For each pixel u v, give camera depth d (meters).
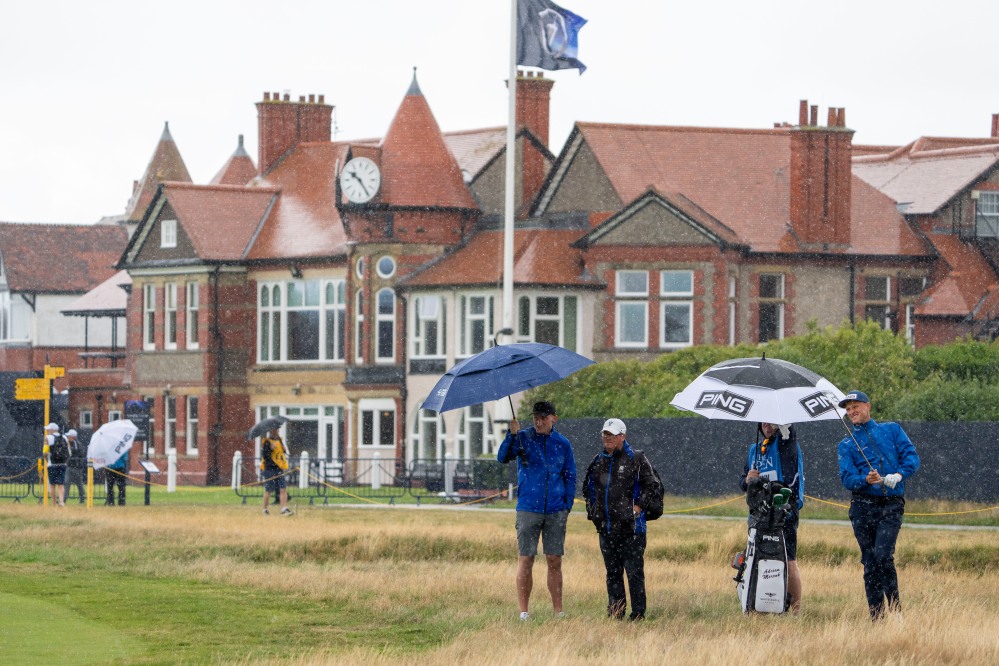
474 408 118.06
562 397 98.69
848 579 47.88
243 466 129.62
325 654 32.34
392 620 38.84
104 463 82.62
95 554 55.12
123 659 32.41
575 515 76.56
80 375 146.88
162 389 132.88
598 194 121.31
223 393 130.25
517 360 36.97
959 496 78.56
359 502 92.06
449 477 91.94
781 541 37.47
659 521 69.88
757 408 36.22
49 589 45.75
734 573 49.50
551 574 38.25
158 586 46.38
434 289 119.50
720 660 29.20
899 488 36.19
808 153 120.12
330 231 127.94
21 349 184.38
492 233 122.75
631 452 37.41
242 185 146.75
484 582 45.53
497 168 128.75
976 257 124.50
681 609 39.31
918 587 45.56
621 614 37.84
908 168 132.50
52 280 185.00
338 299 125.88
